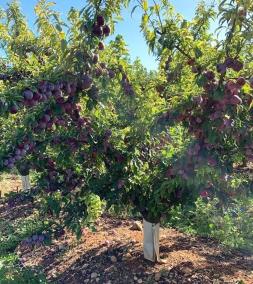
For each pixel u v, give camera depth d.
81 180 2.13
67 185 2.12
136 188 2.11
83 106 1.90
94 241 2.87
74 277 2.45
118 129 2.05
